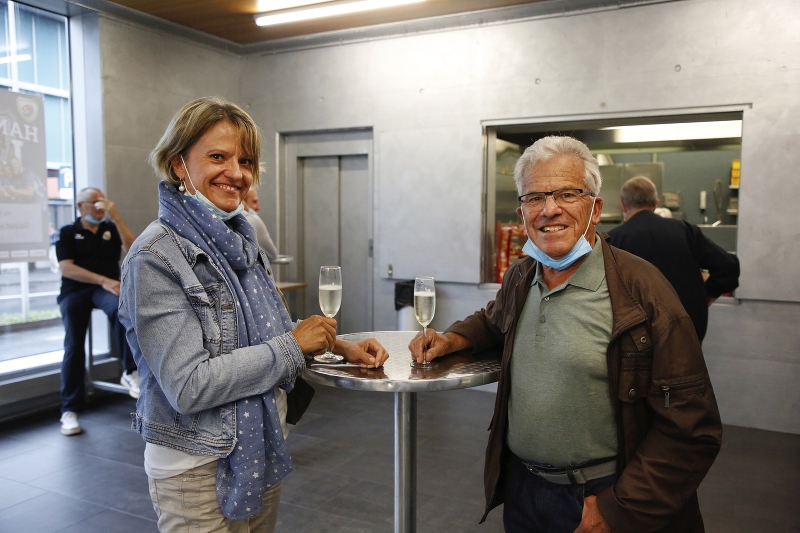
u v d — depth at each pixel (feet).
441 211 16.88
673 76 14.12
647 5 14.23
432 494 10.18
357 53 17.80
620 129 15.93
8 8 14.37
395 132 17.35
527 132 16.47
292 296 19.83
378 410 14.80
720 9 13.56
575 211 4.76
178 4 15.34
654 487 4.37
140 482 10.66
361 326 19.20
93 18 15.56
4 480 10.71
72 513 9.52
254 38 18.56
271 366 4.43
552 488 5.16
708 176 19.35
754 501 9.99
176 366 4.16
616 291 4.71
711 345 14.03
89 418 14.17
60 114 15.78
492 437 5.49
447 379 4.96
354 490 10.28
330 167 19.27
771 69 13.19
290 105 18.99
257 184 5.18
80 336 13.60
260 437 4.55
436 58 16.72
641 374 4.60
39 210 15.02
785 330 13.41
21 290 14.67
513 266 5.92
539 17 15.35
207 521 4.58
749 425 13.82
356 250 19.10
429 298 5.71
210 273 4.51
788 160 13.14
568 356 4.78
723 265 10.70
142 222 16.89
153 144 17.10
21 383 14.10
